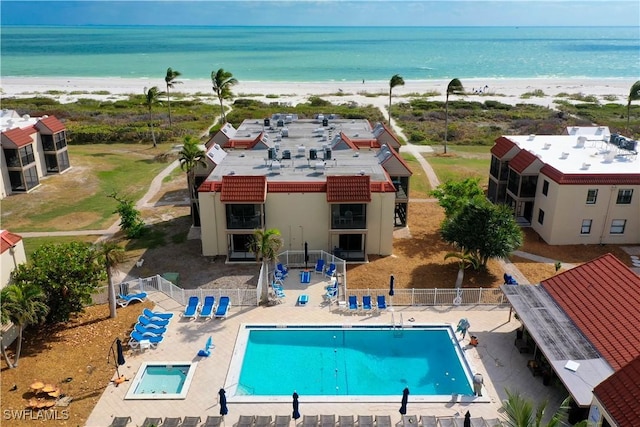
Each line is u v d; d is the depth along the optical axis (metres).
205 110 112.81
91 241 46.53
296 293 36.16
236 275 39.28
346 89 151.38
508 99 134.88
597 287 28.58
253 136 55.25
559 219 44.12
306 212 40.66
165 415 24.72
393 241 45.62
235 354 29.19
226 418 24.52
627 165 45.59
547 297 30.02
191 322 32.56
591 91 153.88
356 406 25.38
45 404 25.02
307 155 47.75
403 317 33.06
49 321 31.58
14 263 31.67
